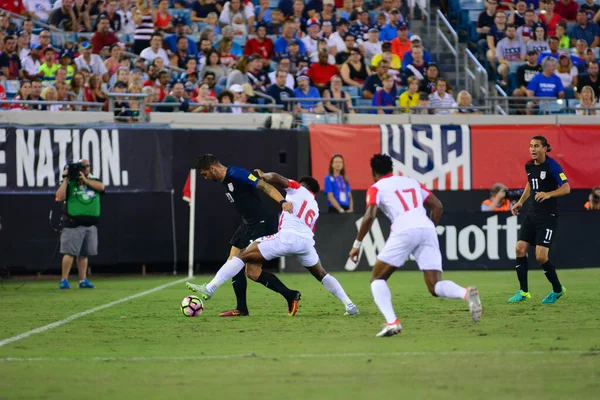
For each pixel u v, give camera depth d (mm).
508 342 27109
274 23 80250
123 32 77250
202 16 80188
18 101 60625
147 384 21016
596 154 68688
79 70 68375
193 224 62031
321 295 45406
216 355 25359
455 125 67562
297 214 35062
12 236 61594
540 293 45094
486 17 82000
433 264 28109
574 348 25750
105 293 48906
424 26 84750
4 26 72188
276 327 32000
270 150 65125
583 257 64250
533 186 39906
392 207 28203
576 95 77812
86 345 28016
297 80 71438
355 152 66062
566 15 86375
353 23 80500
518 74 77688
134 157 63250
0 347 27672
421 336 28812
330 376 21703
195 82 70250
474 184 67562
